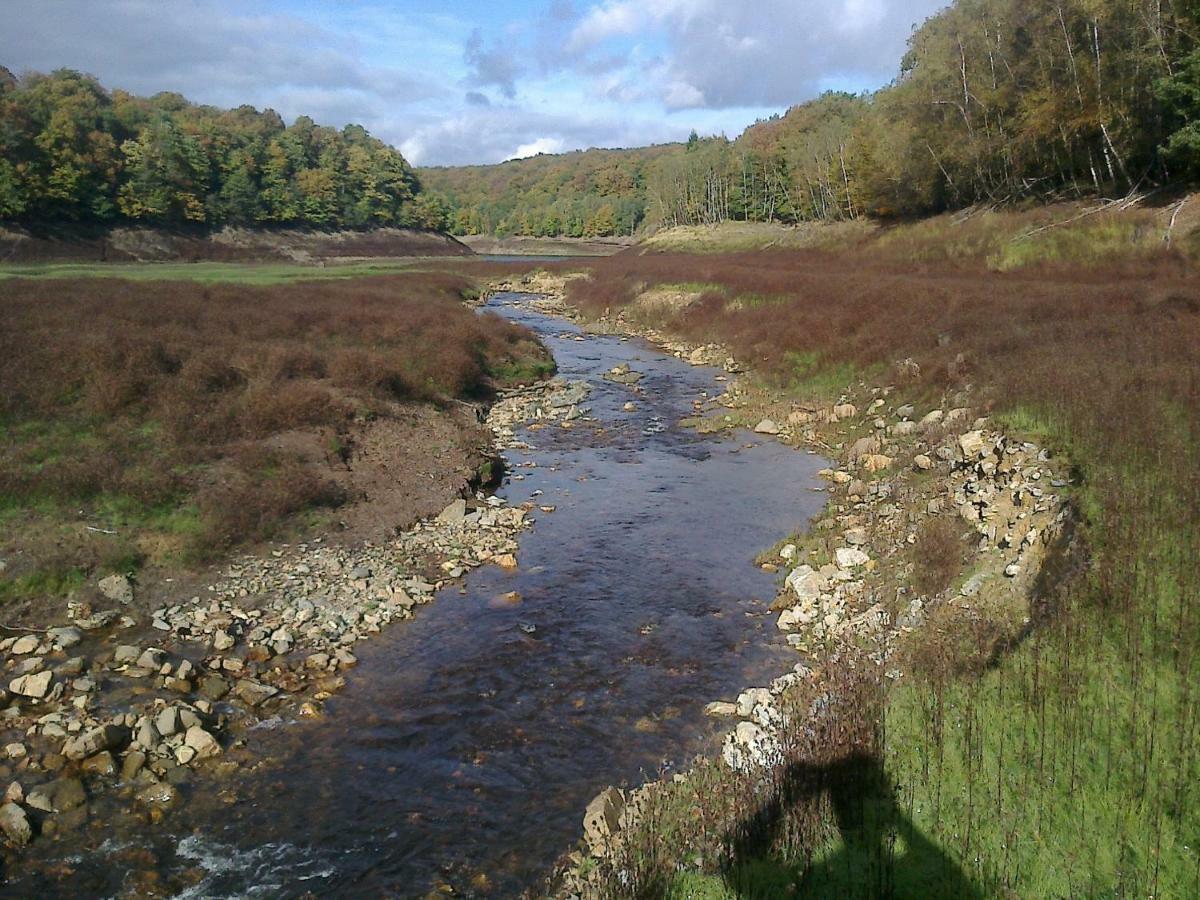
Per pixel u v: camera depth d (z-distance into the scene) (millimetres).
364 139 152750
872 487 17172
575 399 28234
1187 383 14820
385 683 10695
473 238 172750
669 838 6738
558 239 160375
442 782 8633
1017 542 11750
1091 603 9250
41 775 8492
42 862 7379
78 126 85125
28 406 16859
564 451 22266
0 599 12008
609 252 140875
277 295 35438
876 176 67500
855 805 6812
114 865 7383
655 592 13461
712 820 6730
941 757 7266
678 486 19094
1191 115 36625
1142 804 6406
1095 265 33625
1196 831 6117
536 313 55844
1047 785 6762
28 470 14805
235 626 11992
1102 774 6805
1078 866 5941
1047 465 13289
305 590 13297
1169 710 7422
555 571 14375
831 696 8148
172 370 20312
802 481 19266
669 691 10398
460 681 10734
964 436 15891
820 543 14719
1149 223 35312
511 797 8375
